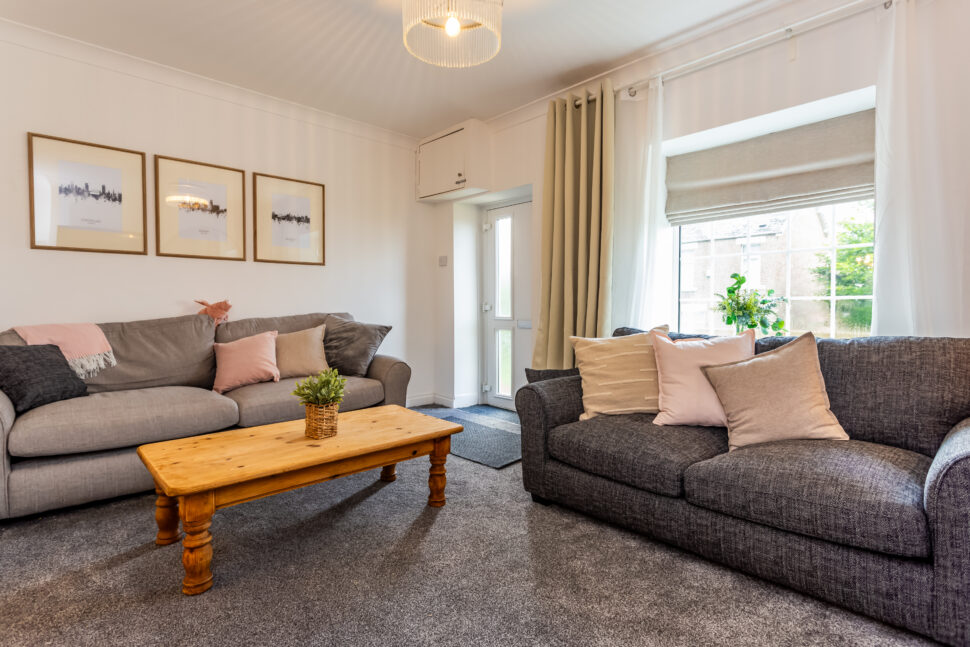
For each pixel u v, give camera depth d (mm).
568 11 2467
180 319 2986
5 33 2562
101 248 2852
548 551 1834
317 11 2453
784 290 2758
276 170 3557
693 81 2797
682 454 1836
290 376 3047
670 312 3176
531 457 2273
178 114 3125
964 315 2010
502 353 4418
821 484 1481
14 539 1911
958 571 1249
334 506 2250
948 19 2025
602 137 3102
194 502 1531
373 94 3451
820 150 2539
